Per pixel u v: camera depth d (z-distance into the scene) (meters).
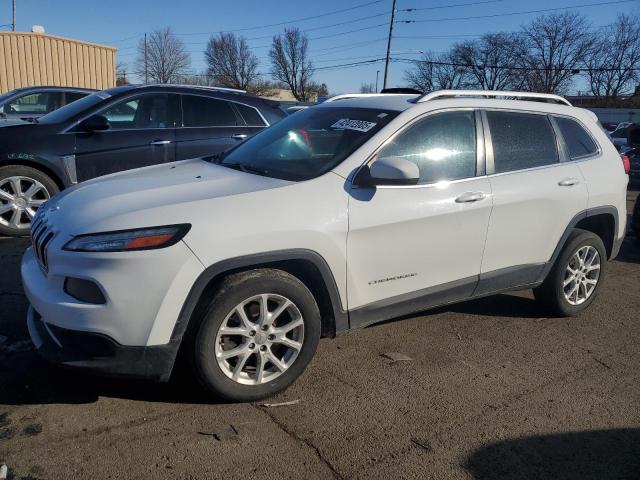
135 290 2.96
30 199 6.42
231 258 3.13
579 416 3.44
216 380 3.22
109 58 21.16
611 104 59.41
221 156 4.47
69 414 3.13
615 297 5.72
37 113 10.60
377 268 3.69
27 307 4.52
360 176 3.62
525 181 4.37
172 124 7.01
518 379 3.88
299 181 3.52
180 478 2.68
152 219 3.06
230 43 67.25
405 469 2.86
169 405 3.29
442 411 3.41
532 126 4.62
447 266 4.04
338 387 3.62
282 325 3.43
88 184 3.80
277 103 7.89
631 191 13.85
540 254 4.60
